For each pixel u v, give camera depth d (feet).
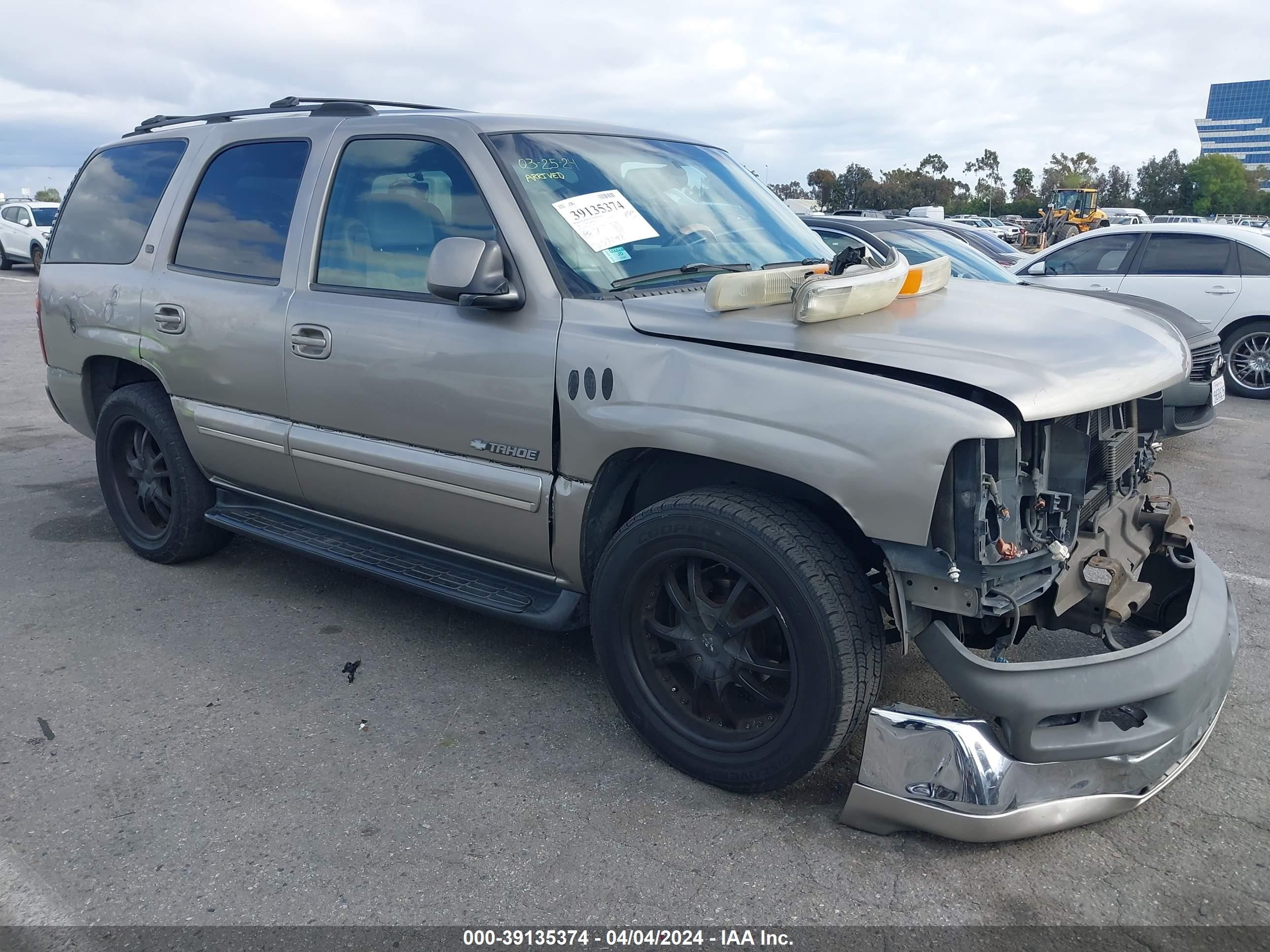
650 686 9.51
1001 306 9.93
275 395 12.28
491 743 10.08
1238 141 528.63
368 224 11.44
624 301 9.59
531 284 9.86
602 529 9.84
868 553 9.07
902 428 7.64
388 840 8.52
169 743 10.11
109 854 8.35
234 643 12.46
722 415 8.47
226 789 9.28
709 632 9.05
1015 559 7.80
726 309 8.96
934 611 8.16
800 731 8.38
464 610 13.51
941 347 8.30
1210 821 8.67
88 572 14.90
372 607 13.58
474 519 10.62
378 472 11.32
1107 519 9.60
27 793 9.24
